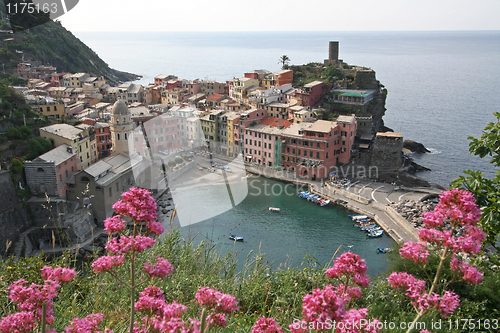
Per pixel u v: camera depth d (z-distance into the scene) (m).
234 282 18.64
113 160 79.56
